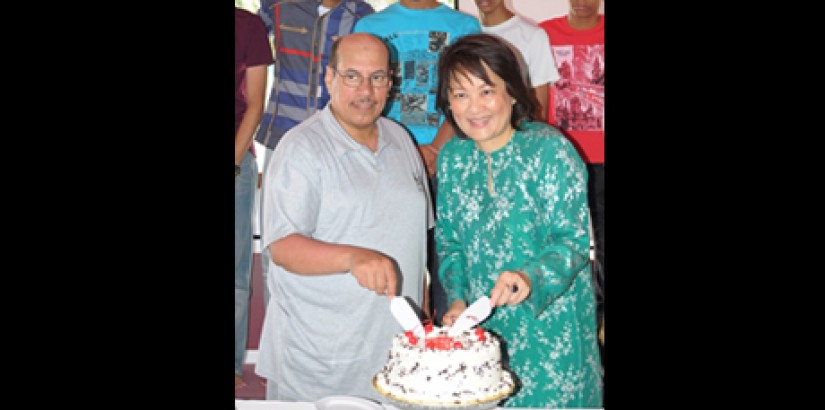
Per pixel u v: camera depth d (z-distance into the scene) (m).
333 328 1.93
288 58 2.94
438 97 1.84
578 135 3.02
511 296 1.61
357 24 2.64
